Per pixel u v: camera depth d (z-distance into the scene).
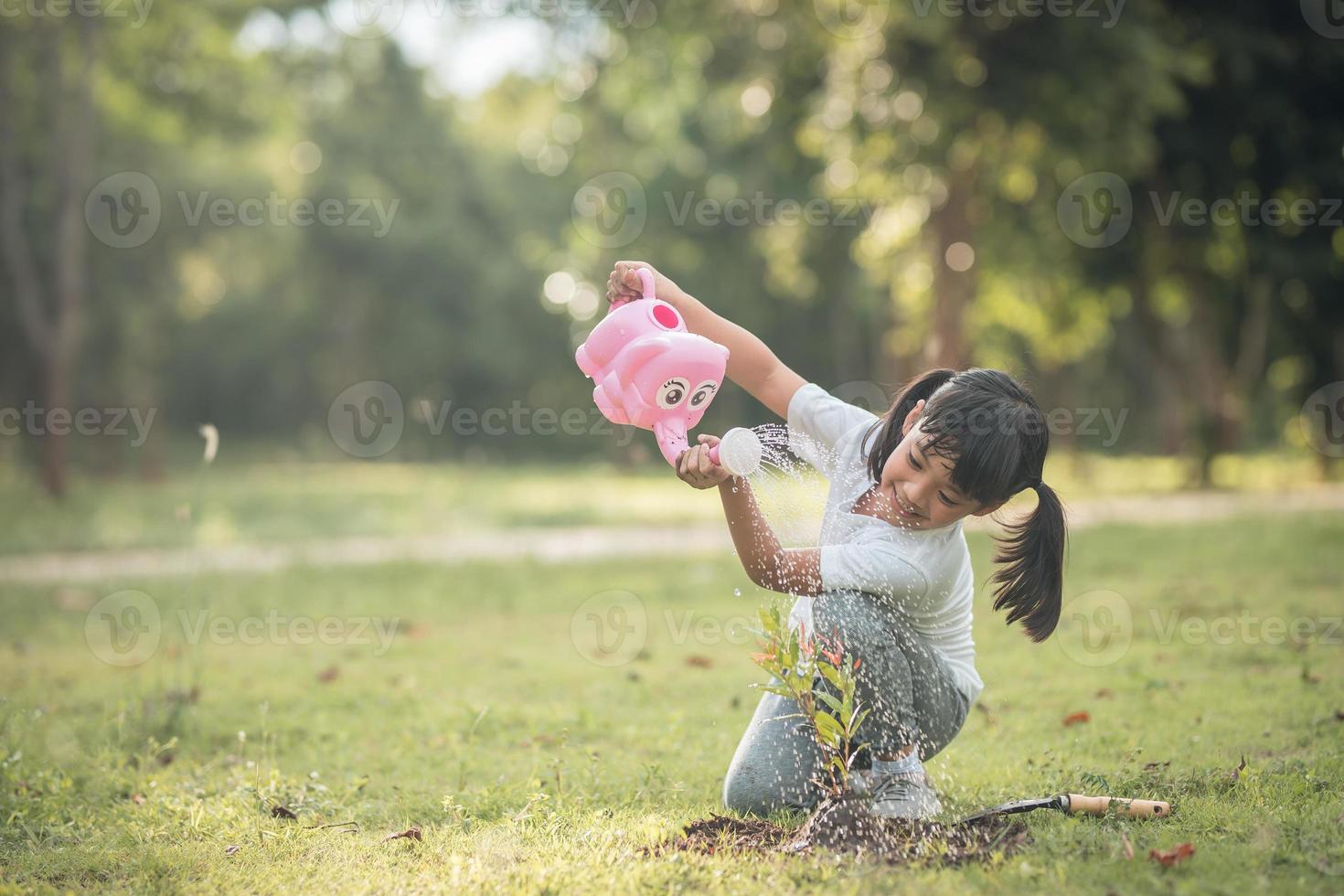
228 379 67.31
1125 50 19.55
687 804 5.22
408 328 59.16
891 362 41.72
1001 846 4.23
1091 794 5.03
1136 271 30.02
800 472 4.70
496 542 20.89
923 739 4.82
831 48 21.38
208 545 20.69
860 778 4.57
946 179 22.42
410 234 55.06
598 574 15.61
